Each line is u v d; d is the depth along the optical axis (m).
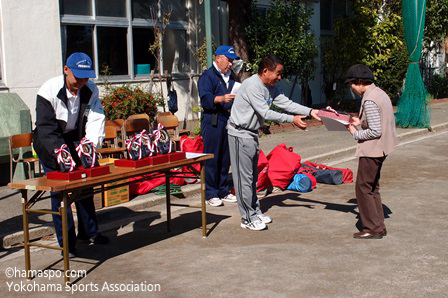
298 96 19.42
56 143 5.22
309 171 9.09
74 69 5.13
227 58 7.51
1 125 9.41
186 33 14.94
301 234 6.33
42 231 6.60
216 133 7.64
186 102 14.86
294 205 7.71
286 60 15.30
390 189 8.47
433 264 5.25
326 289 4.71
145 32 13.80
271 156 8.81
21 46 10.93
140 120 9.72
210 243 6.12
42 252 6.04
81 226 6.21
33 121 11.19
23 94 11.02
